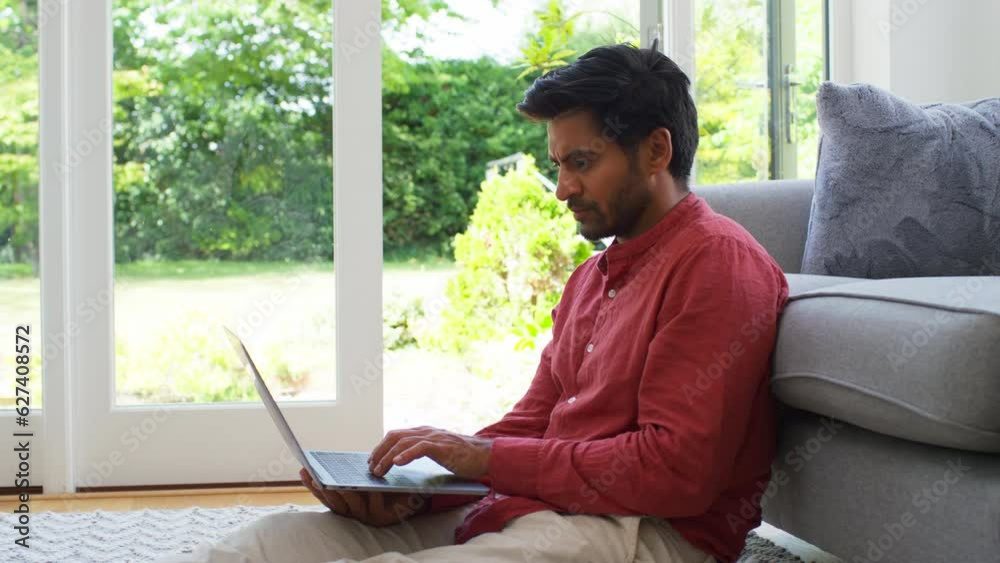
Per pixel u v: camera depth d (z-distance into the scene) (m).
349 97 2.66
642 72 1.22
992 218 1.78
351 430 2.68
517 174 4.93
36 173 2.62
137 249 2.66
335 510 1.20
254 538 1.11
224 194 2.69
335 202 2.67
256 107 2.70
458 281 4.96
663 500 1.11
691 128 1.27
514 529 1.13
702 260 1.17
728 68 2.85
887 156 1.82
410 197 7.01
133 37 2.65
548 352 1.43
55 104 2.57
